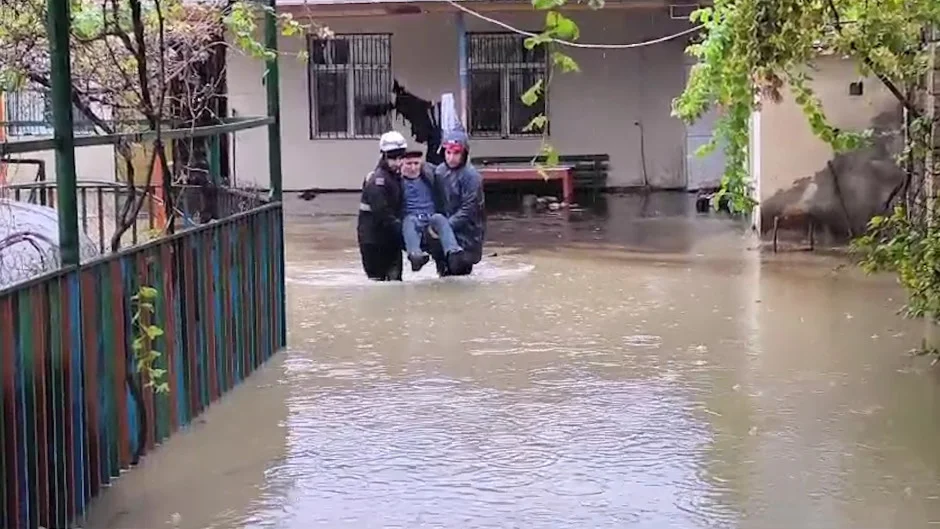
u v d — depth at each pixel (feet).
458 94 66.44
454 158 35.65
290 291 33.09
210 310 20.76
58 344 14.51
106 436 16.21
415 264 34.88
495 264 38.32
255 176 66.03
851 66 39.96
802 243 41.42
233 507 15.55
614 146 66.85
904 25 23.53
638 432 18.76
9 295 13.09
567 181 60.75
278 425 19.44
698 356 24.17
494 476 16.69
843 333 26.25
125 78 20.08
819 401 20.51
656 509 15.26
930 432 18.54
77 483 15.08
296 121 67.46
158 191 23.36
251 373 23.12
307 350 25.25
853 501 15.49
